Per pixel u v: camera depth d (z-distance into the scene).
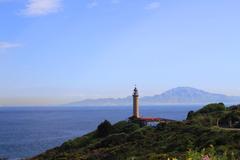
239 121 72.88
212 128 61.94
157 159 49.38
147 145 62.50
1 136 169.38
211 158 17.25
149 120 98.75
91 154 67.06
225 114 79.81
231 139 51.00
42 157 81.69
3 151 121.06
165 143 60.28
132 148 62.75
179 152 52.91
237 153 42.00
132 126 85.19
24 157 107.94
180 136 61.28
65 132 184.00
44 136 166.62
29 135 172.00
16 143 142.25
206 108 90.31
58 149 84.12
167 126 71.81
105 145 72.81
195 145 54.59
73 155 71.56
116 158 60.66
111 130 86.62
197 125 67.94
